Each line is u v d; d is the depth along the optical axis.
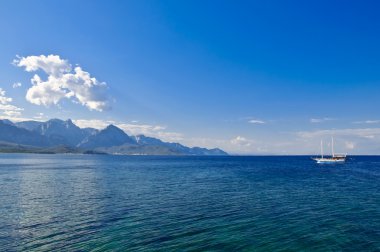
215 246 27.62
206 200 51.09
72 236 30.33
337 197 54.75
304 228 33.50
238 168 157.75
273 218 38.09
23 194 58.31
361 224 35.28
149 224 34.91
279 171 131.75
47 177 97.00
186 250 26.55
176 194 58.25
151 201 50.06
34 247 27.17
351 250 26.77
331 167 169.12
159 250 26.50
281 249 27.02
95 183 79.00
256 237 30.25
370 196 56.06
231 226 34.16
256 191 62.91
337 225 34.81
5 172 117.44
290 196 55.81
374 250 26.73
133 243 28.25
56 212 41.53
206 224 35.03
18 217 38.53
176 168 157.38
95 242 28.48
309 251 26.53
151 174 112.62
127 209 43.50
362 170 139.88
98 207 45.00
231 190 64.44
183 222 35.88
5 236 30.36
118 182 82.00
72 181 84.44
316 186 72.56
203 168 157.62
